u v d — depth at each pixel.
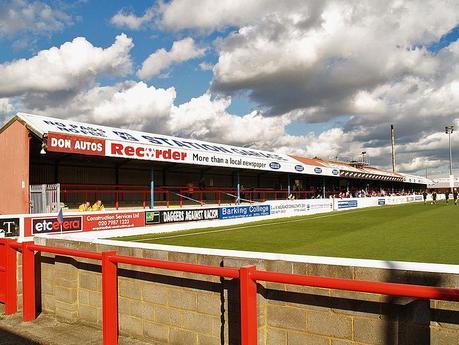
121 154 16.88
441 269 3.44
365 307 3.82
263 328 4.39
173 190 25.62
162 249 5.39
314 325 4.12
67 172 19.30
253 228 20.70
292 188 39.34
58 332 6.16
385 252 11.94
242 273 4.11
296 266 4.21
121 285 5.91
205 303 4.97
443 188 96.88
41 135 14.42
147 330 5.58
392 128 87.69
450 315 3.37
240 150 29.77
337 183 48.66
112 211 16.95
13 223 12.84
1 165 16.36
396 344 3.63
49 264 7.16
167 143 21.89
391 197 51.03
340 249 12.80
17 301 7.47
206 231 19.38
